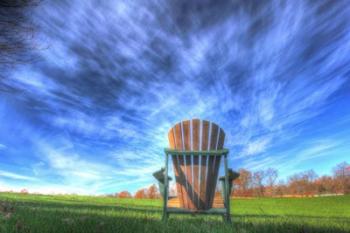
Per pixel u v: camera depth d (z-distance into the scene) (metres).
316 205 12.99
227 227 3.04
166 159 3.65
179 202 3.77
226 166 3.57
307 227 3.56
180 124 3.77
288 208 12.02
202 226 3.09
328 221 5.34
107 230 2.72
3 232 2.55
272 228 3.30
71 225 2.90
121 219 3.71
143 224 3.23
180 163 3.75
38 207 5.56
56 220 3.28
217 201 3.86
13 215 3.54
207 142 3.73
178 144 3.77
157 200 14.36
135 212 5.81
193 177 3.71
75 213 4.57
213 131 3.73
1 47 4.10
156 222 3.37
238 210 10.43
